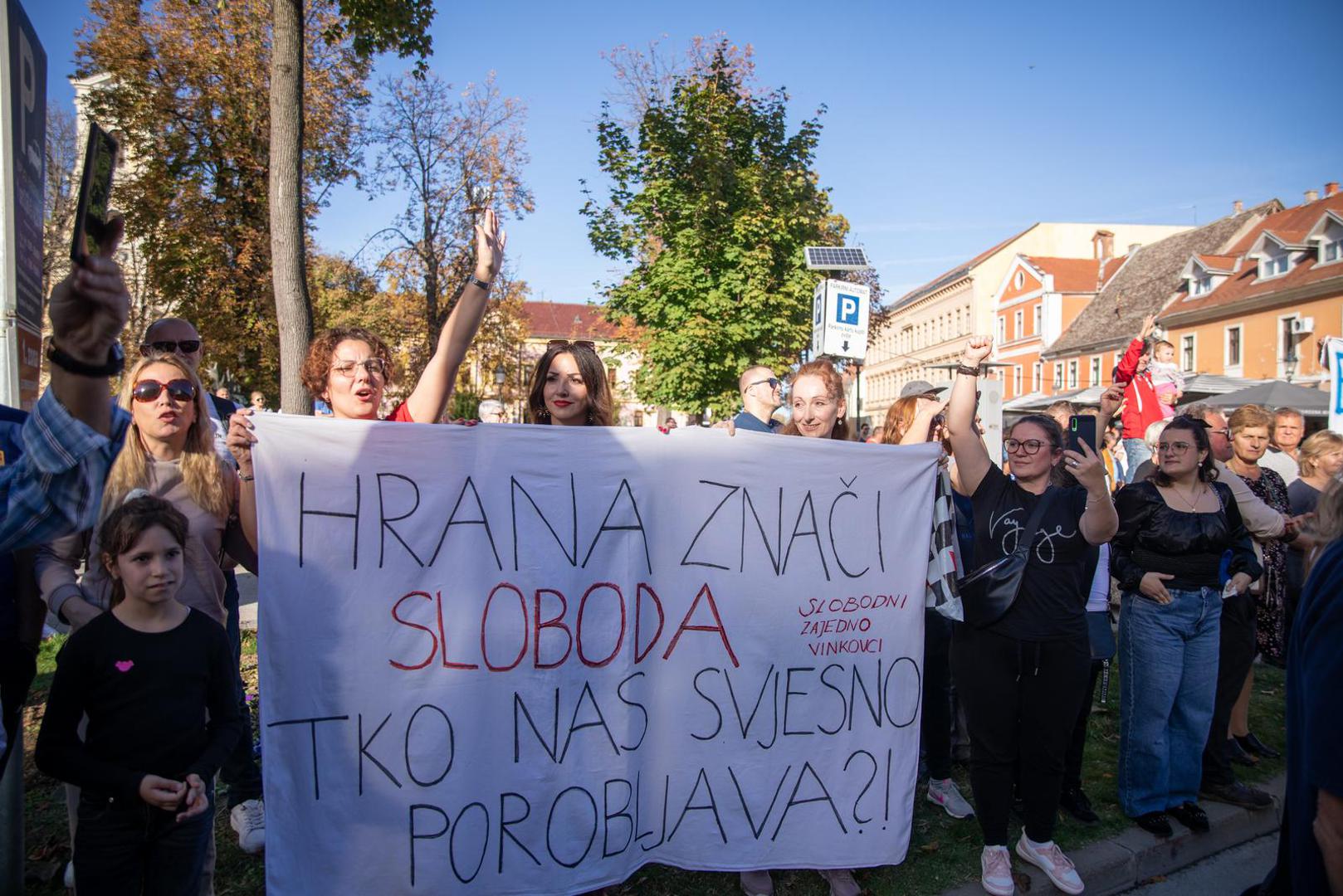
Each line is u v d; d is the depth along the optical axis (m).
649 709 3.06
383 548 2.75
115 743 2.24
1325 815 1.50
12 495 1.87
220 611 2.74
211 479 2.72
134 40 20.42
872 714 3.29
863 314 8.16
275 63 6.77
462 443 2.85
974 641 3.33
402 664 2.75
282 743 2.63
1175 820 3.82
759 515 3.18
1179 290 35.12
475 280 3.08
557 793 2.89
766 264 14.04
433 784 2.76
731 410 14.35
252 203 21.95
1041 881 3.27
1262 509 4.23
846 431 3.98
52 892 2.98
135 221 20.98
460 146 25.56
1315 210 30.89
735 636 3.14
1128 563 3.82
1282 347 28.80
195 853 2.35
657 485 3.07
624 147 15.30
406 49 8.66
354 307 27.11
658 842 3.07
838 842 3.20
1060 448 3.38
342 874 2.66
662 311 14.63
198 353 3.69
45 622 2.96
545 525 2.93
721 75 15.22
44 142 3.84
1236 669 4.03
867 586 3.29
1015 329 47.84
